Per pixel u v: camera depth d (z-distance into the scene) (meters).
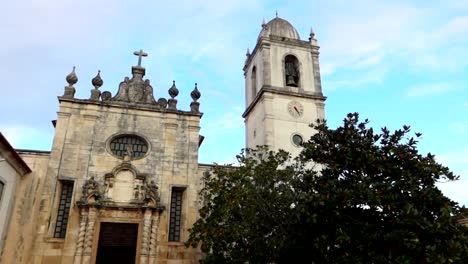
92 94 26.06
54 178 23.27
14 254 20.38
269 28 36.66
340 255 12.60
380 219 12.73
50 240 21.81
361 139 14.24
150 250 22.44
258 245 17.31
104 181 23.72
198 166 26.03
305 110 32.53
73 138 24.61
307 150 15.45
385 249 11.97
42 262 21.30
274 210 17.86
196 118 27.22
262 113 32.00
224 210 17.88
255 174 19.47
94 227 22.33
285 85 33.34
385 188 12.34
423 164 13.00
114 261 22.25
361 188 12.49
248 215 17.77
